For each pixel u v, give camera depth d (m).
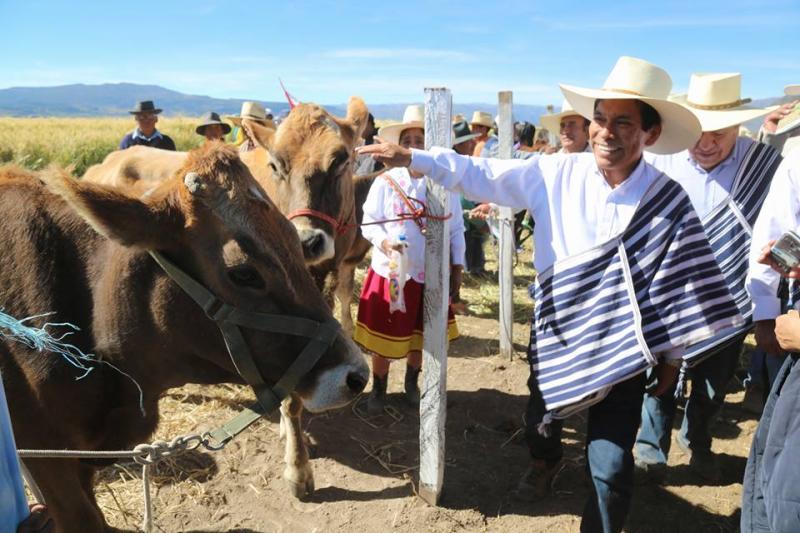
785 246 2.43
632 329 2.64
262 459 4.17
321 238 4.01
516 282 8.95
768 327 2.91
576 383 2.75
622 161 2.65
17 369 2.32
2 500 1.24
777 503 2.10
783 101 4.90
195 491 3.81
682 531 3.55
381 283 4.51
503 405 5.06
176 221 2.21
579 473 4.11
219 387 5.13
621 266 2.68
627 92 2.60
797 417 2.12
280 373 2.35
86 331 2.42
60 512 2.53
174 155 4.76
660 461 3.87
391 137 5.57
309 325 2.30
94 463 2.68
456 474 4.05
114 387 2.51
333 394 2.34
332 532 3.49
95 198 2.04
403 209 4.38
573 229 2.79
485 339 6.54
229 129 11.24
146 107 10.26
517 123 9.88
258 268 2.22
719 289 2.66
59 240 2.46
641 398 2.84
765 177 3.78
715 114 3.71
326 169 4.07
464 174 2.94
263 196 2.31
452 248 4.79
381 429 4.65
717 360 3.83
